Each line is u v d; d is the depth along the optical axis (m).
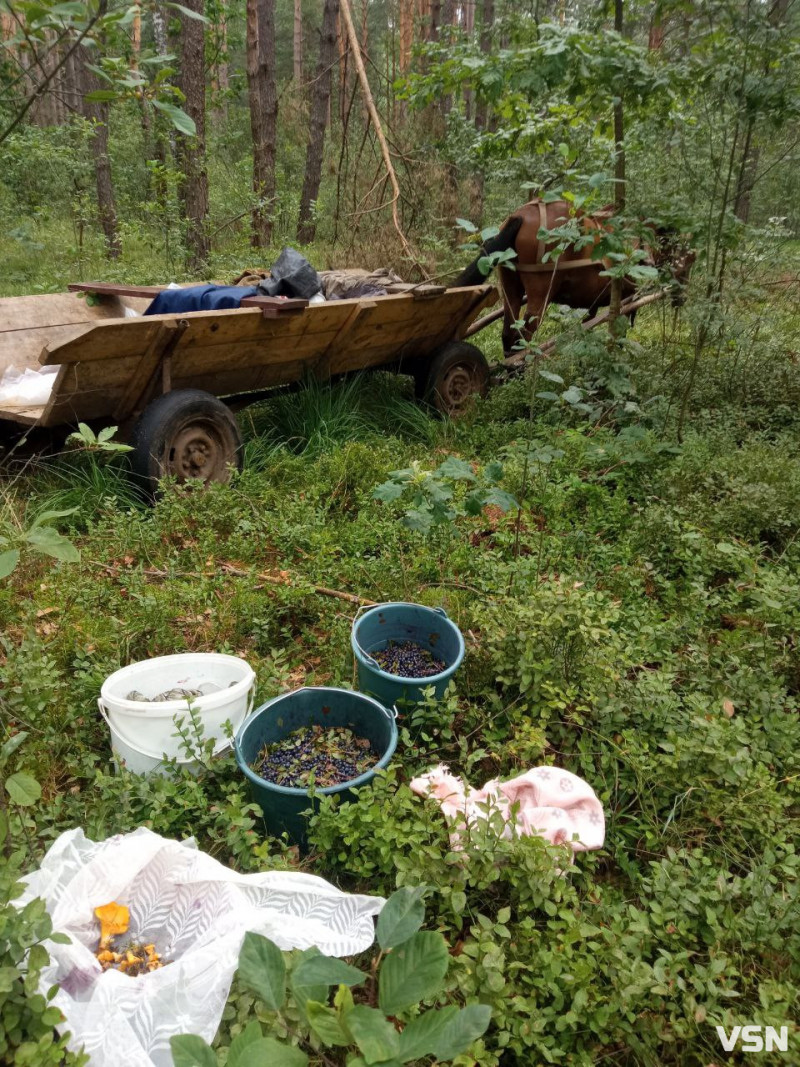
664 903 2.11
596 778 2.71
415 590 3.90
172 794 2.41
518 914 2.16
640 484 5.13
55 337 5.50
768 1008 1.84
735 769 2.50
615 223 5.04
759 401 6.73
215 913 2.01
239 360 5.09
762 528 4.49
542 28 5.38
